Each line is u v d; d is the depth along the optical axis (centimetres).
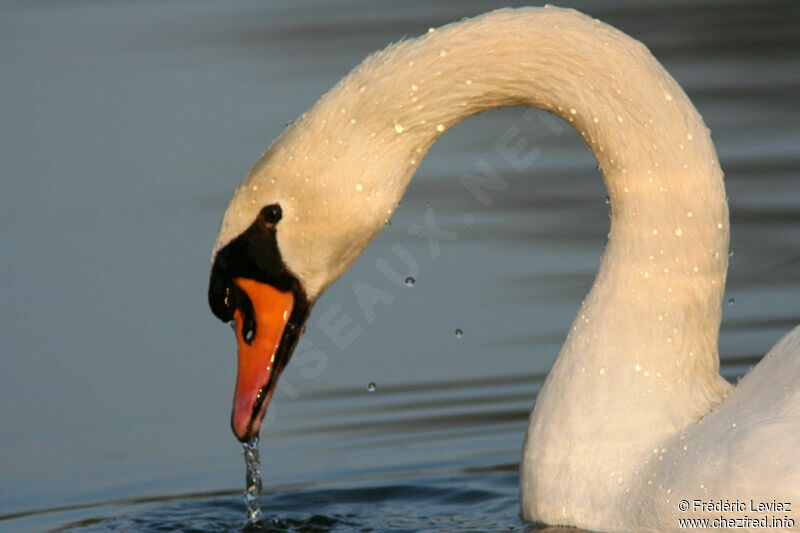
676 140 819
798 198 1536
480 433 1142
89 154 1680
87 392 1215
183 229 1483
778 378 790
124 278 1399
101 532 971
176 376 1246
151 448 1125
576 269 1403
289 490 1045
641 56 824
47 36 2106
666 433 810
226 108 1784
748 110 1788
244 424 862
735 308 1327
